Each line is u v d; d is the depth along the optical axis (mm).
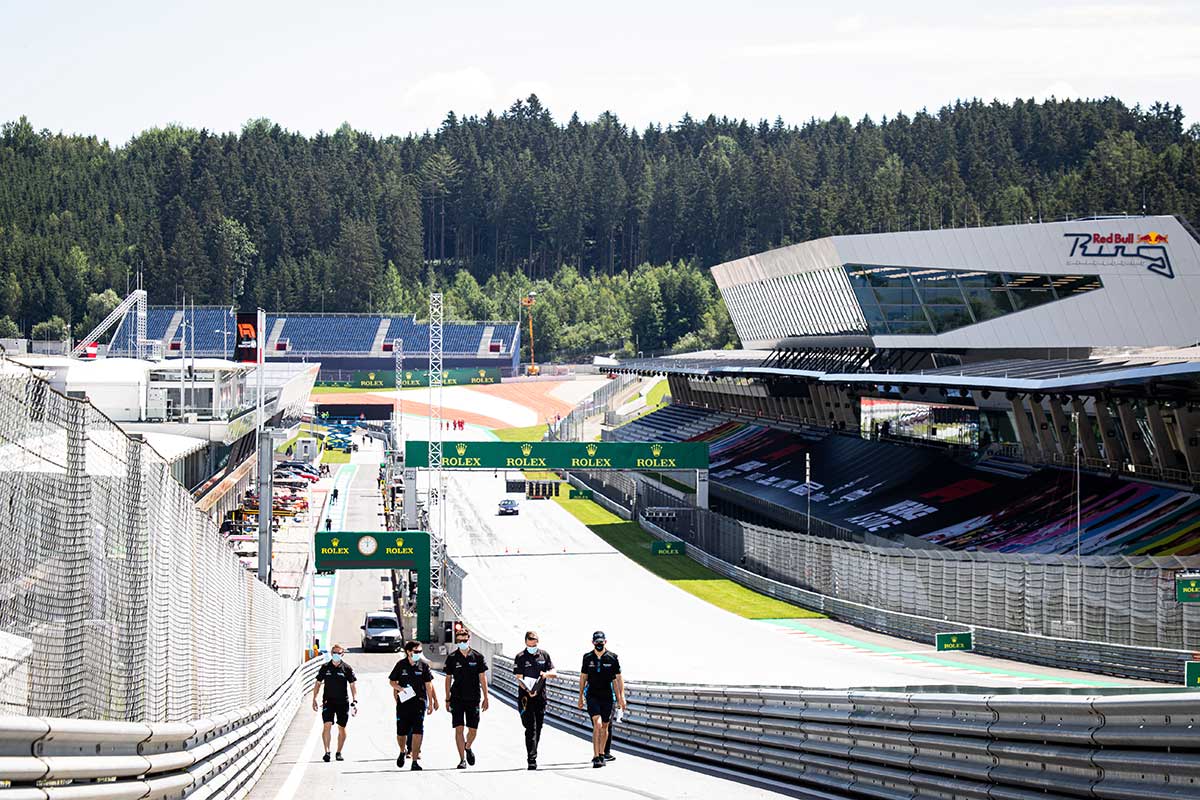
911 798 20625
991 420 130375
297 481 175750
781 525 132125
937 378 109812
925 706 20391
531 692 29406
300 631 74500
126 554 17609
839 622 99375
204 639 24406
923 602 90312
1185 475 102500
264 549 91562
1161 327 120000
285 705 47000
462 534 151000
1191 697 14406
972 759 19141
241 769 25172
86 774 13516
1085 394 110438
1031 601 78688
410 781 27422
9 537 12812
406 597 114688
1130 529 94125
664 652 86000
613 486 176125
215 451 126812
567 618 103688
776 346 182125
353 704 33531
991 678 70375
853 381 124688
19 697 13125
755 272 169000
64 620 14656
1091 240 120750
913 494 123375
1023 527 102000
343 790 25969
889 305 131375
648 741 35188
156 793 16672
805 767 24922
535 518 163375
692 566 129000
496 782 26688
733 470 160750
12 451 12906
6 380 12797
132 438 18016
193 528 23094
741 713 28016
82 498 15445
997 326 125938
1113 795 15836
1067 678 69750
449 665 30391
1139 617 70625
